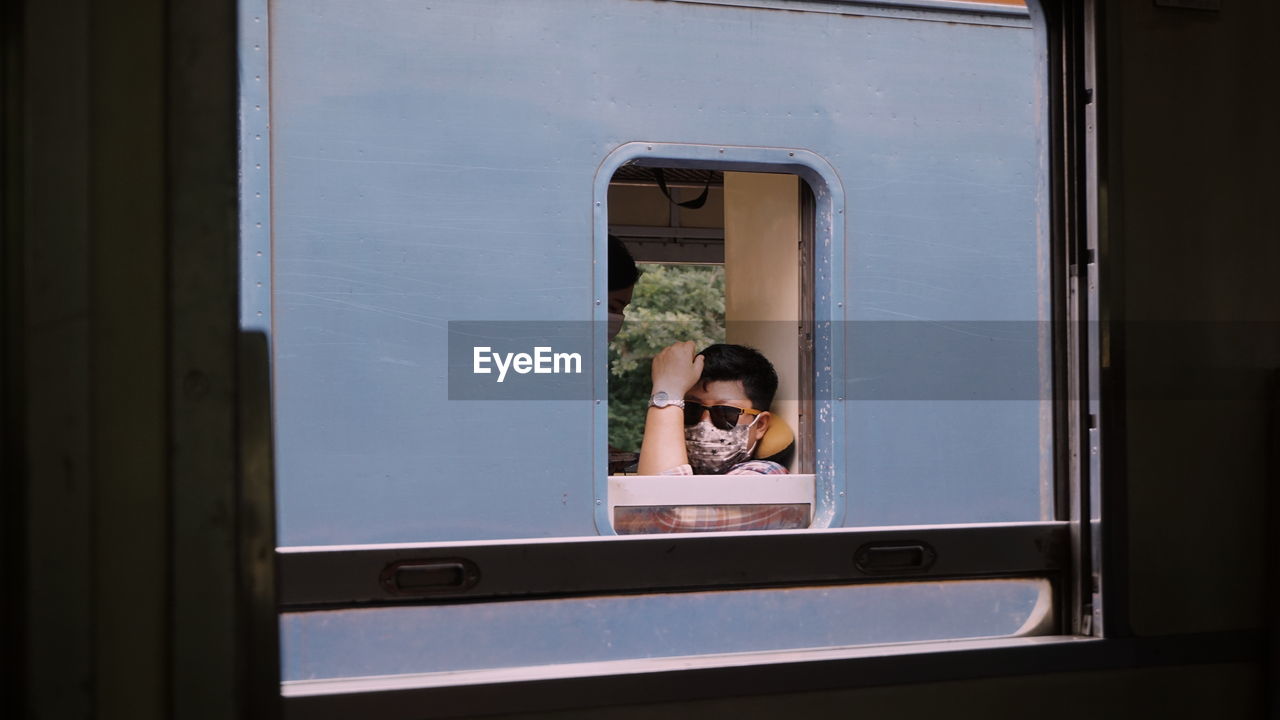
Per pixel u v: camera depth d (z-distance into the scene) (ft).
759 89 11.02
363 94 10.11
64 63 4.92
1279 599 8.35
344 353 9.93
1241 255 8.46
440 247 10.18
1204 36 8.46
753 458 11.73
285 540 9.75
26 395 4.82
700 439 11.55
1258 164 8.53
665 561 8.88
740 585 8.93
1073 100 8.57
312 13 10.04
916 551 8.97
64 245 4.88
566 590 8.78
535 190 10.41
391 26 10.19
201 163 5.10
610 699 7.32
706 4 10.91
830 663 7.72
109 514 4.94
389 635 9.16
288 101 9.95
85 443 4.87
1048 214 8.80
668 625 9.73
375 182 10.08
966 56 11.60
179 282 5.04
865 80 11.30
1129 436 8.20
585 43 10.60
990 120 11.63
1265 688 8.43
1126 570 8.19
